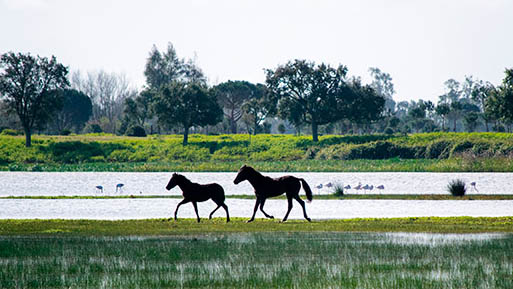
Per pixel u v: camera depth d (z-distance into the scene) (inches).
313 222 1061.8
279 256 700.7
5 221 1084.5
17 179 2212.1
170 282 565.3
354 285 548.1
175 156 3609.7
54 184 2046.0
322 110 4042.8
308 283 558.3
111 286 551.8
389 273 601.6
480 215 1197.7
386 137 3841.0
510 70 3639.3
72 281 571.5
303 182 1101.1
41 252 734.5
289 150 3747.5
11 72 3759.8
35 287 547.8
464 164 2449.6
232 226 1005.8
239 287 546.3
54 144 3777.1
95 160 3518.7
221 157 3599.9
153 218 1159.6
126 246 777.6
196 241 821.2
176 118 3991.1
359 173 2386.8
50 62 3905.0
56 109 4005.9
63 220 1096.8
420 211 1272.1
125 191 1844.2
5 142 3850.9
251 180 1082.7
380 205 1392.7
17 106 3801.7
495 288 537.6
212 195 1087.6
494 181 1989.4
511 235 882.1
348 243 796.6
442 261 666.2
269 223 1047.6
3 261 676.7
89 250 747.4
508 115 3577.8
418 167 2509.8
